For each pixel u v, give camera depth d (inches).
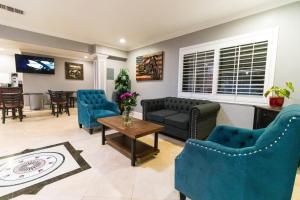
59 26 145.3
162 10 111.1
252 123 111.3
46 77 249.8
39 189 63.0
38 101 232.7
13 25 140.4
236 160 39.3
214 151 43.3
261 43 104.8
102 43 195.5
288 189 37.1
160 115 128.3
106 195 60.7
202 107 104.6
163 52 171.5
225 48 122.6
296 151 34.7
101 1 101.0
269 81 102.3
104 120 105.6
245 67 112.8
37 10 114.5
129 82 218.5
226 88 124.0
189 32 145.9
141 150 92.0
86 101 146.4
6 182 66.8
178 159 53.5
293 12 92.2
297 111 35.6
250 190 38.4
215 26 128.1
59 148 101.0
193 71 145.0
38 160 85.1
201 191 47.2
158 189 65.1
